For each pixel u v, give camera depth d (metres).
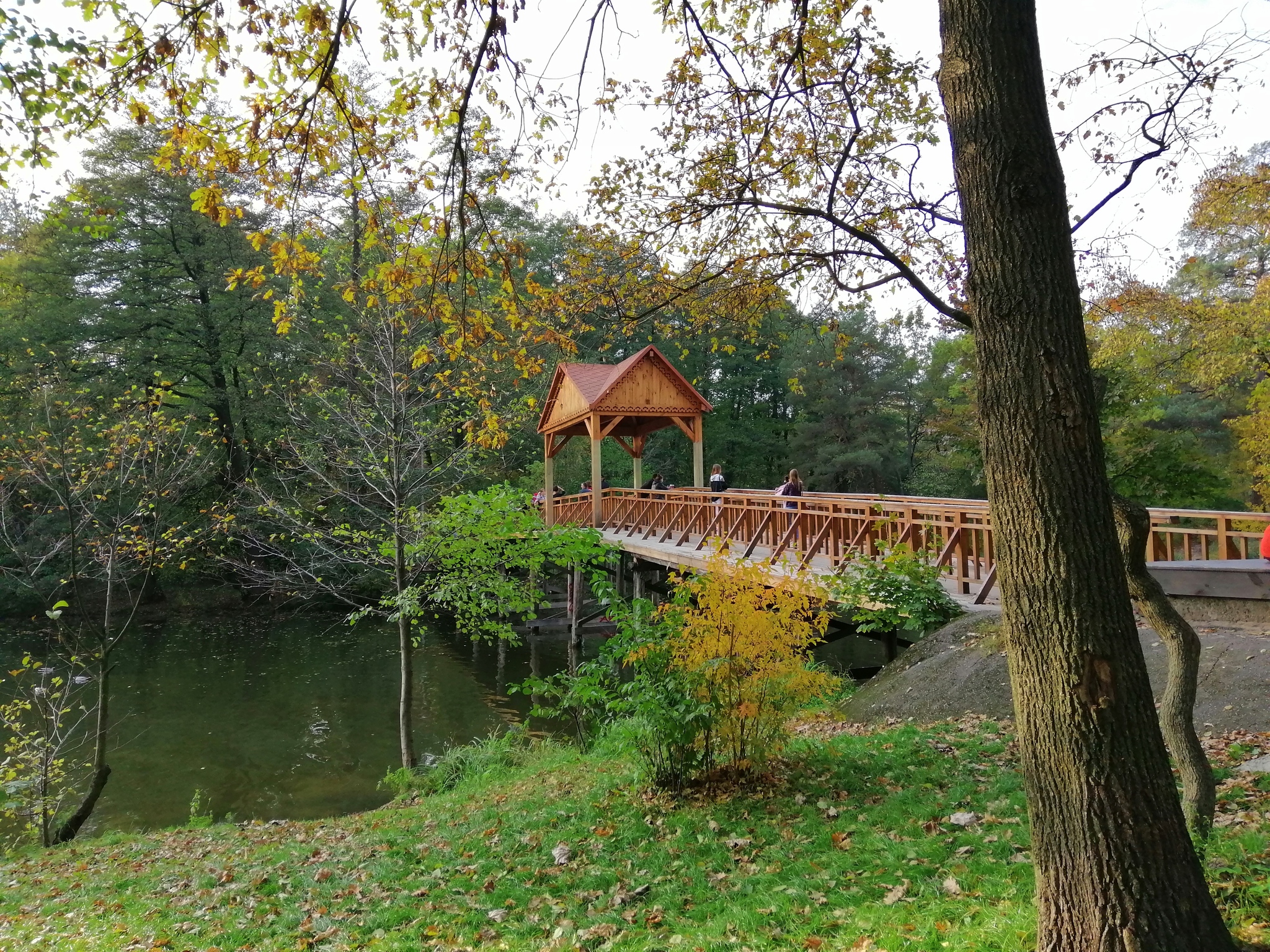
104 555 12.34
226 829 9.27
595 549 12.26
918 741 7.00
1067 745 2.79
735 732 6.54
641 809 6.46
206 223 25.27
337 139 4.93
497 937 4.74
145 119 4.48
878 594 9.75
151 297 25.89
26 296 24.39
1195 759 3.91
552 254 32.41
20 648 22.91
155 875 7.38
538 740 12.73
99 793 10.28
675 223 6.83
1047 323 2.89
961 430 29.53
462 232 5.10
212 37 4.41
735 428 42.69
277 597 28.19
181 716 15.84
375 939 5.00
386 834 7.59
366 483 13.23
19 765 9.84
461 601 12.03
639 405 21.30
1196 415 30.77
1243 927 3.06
